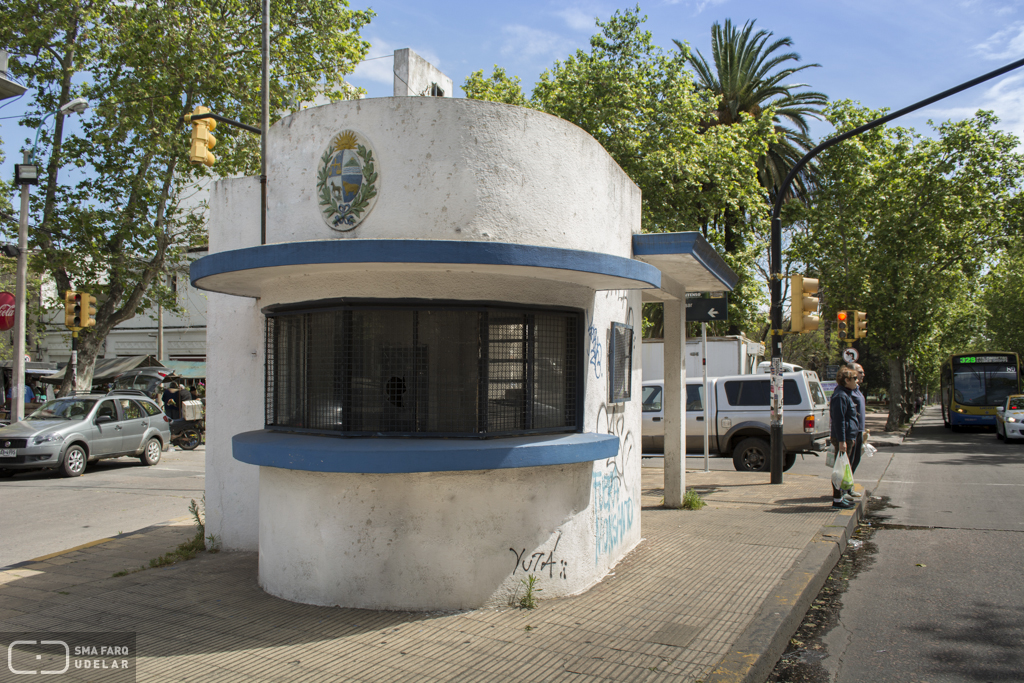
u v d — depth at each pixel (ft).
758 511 30.45
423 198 17.49
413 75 38.45
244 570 21.30
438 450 16.26
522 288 18.02
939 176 94.53
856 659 15.94
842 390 31.73
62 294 70.33
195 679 13.64
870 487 40.73
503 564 17.67
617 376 22.35
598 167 20.36
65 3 65.00
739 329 88.07
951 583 21.40
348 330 17.31
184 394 75.97
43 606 18.19
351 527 17.37
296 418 18.74
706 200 71.72
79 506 37.14
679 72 69.87
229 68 68.44
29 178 58.34
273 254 16.39
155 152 66.49
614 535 21.72
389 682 13.43
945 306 102.73
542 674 13.73
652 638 15.53
